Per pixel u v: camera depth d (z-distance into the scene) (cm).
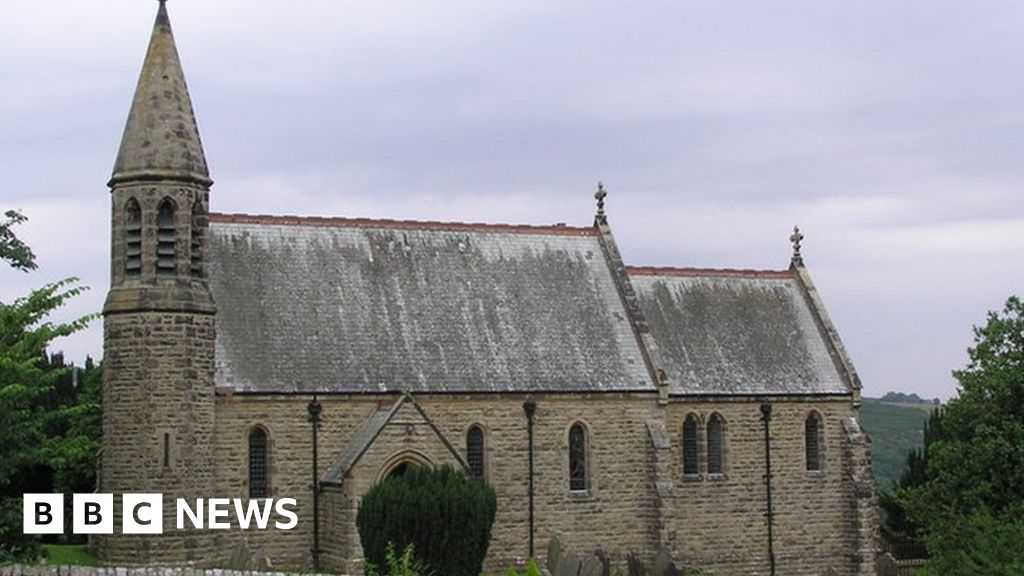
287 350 5506
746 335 6612
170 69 5256
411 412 5325
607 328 6166
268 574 3547
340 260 5866
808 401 6506
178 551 5047
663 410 6072
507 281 6128
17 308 4328
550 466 5838
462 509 4772
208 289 5275
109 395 5122
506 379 5803
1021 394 5472
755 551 6312
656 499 5972
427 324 5834
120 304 5100
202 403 5150
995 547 4541
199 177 5209
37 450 4134
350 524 5188
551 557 4600
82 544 6216
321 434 5450
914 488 6203
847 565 6519
